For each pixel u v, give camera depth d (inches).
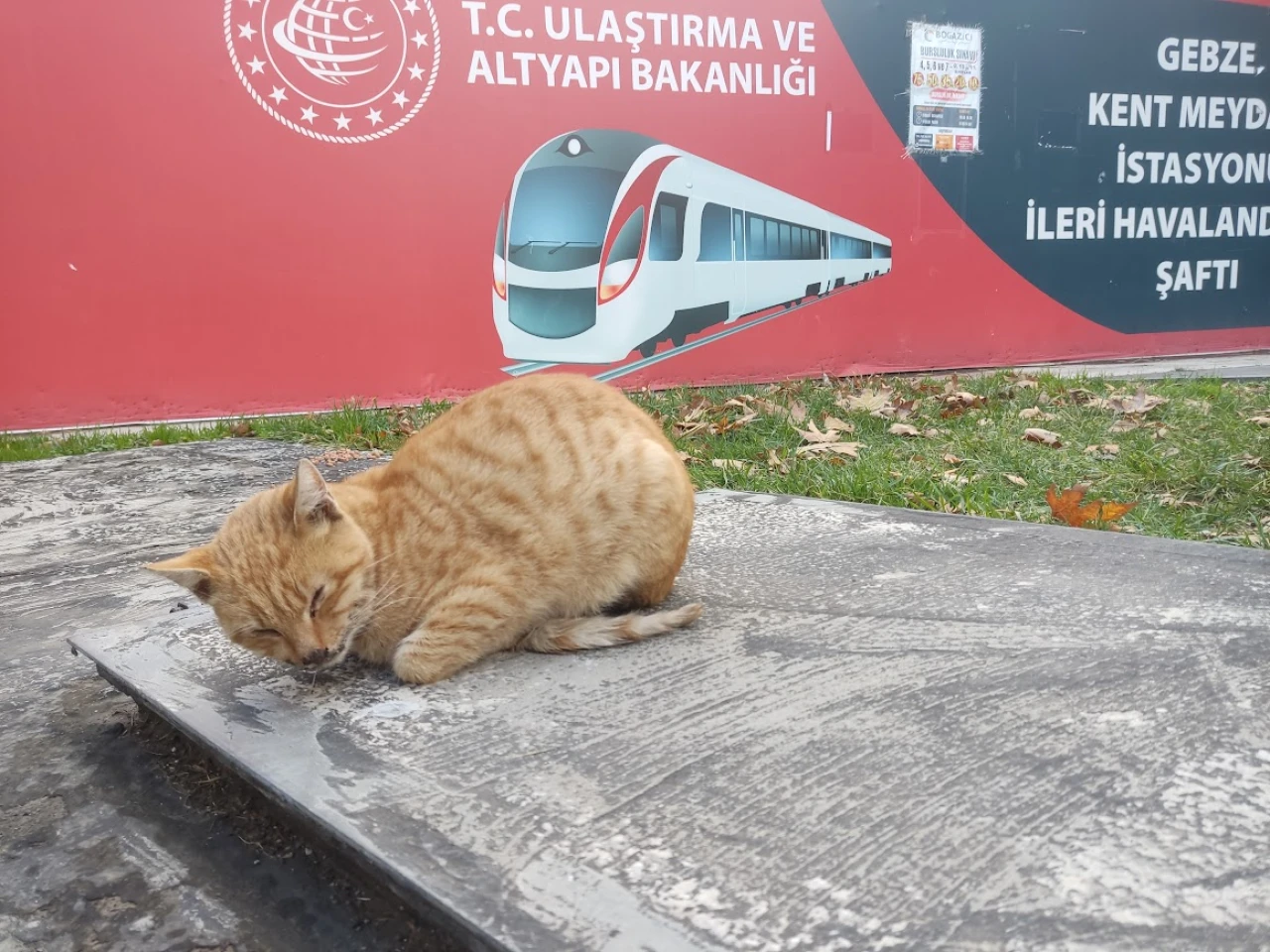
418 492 98.2
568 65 301.9
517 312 310.8
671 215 318.3
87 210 270.5
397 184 293.4
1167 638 92.6
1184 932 54.2
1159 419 238.7
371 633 96.9
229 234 282.8
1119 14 362.0
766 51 319.9
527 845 65.8
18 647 124.4
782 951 54.4
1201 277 399.5
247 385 292.2
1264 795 66.6
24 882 78.0
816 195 335.0
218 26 271.4
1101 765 71.4
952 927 55.7
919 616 102.2
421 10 285.9
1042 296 374.6
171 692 93.6
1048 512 160.6
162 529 177.3
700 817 67.9
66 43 261.6
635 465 101.7
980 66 347.6
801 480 183.9
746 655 94.7
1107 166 374.3
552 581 99.1
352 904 73.9
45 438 265.9
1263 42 387.5
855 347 351.3
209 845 82.3
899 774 71.9
